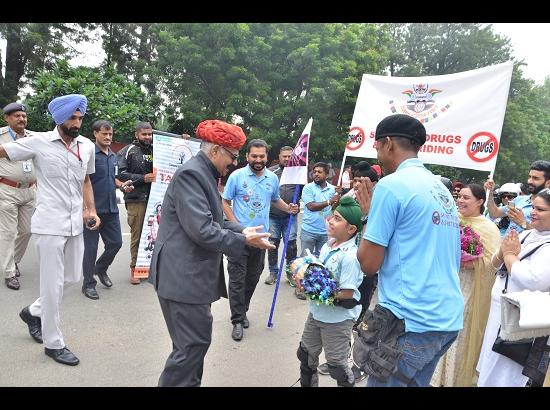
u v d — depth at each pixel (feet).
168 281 8.26
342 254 9.56
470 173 82.12
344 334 9.64
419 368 6.77
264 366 12.20
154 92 60.95
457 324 6.86
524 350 8.72
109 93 48.29
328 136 59.26
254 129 53.93
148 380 10.95
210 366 12.03
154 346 12.89
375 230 6.75
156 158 17.85
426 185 6.95
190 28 53.93
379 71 66.13
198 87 56.24
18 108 16.40
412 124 7.25
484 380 9.63
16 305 15.14
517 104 88.63
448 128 15.23
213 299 8.59
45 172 11.12
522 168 86.58
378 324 6.83
